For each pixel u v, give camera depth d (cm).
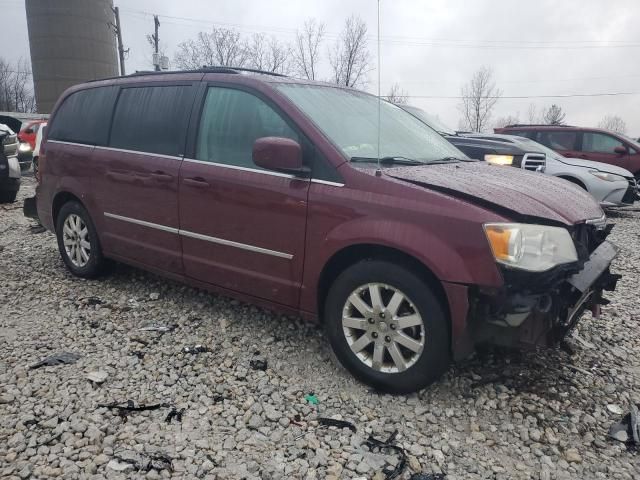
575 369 357
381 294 316
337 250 320
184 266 411
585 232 328
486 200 290
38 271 543
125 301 460
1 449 261
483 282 279
